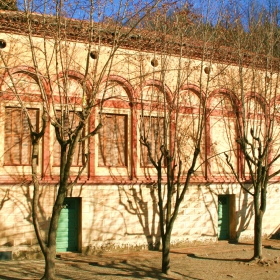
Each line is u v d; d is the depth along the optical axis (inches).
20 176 675.4
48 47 682.8
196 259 710.5
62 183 517.7
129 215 749.3
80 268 636.7
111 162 747.4
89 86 706.8
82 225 713.6
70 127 534.6
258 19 772.0
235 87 818.2
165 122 627.5
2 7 622.5
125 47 733.3
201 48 742.5
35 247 677.9
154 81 741.3
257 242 698.2
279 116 853.2
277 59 775.7
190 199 802.2
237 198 849.5
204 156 816.3
